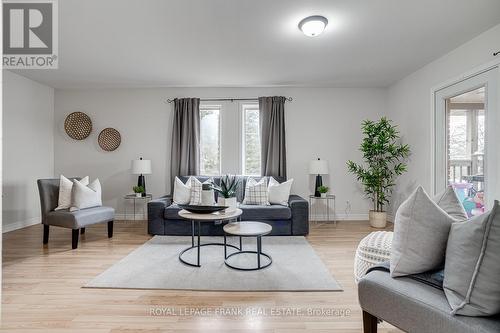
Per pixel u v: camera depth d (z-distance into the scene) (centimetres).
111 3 222
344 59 338
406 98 403
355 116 462
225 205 286
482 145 270
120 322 173
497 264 104
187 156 448
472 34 273
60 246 317
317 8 227
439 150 333
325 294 208
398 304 127
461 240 116
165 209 360
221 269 252
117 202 468
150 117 466
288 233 362
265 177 423
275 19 245
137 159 464
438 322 113
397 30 265
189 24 254
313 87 461
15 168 395
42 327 167
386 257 178
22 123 405
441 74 329
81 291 212
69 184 342
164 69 374
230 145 462
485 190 265
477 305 106
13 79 389
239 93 460
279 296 205
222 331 165
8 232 378
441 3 221
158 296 205
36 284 222
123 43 295
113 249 307
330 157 462
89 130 464
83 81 428
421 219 133
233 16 240
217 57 333
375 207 453
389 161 418
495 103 255
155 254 291
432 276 131
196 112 450
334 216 463
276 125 446
